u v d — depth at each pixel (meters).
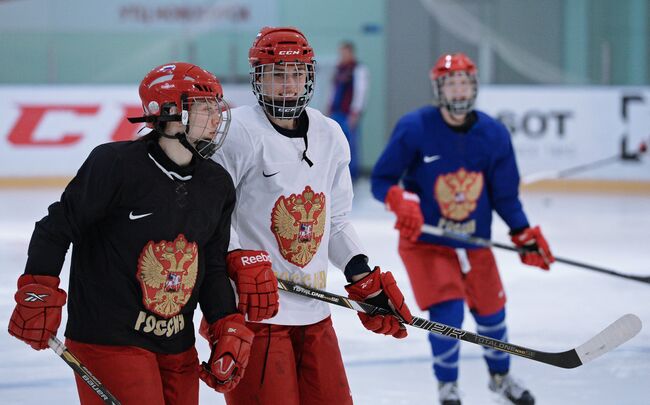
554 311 16.89
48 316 7.23
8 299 16.95
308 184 8.72
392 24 40.72
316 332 8.74
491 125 12.37
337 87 36.50
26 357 13.46
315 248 8.85
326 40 40.47
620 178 35.41
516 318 16.36
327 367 8.73
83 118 34.38
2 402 11.52
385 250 22.47
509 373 12.31
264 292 8.05
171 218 7.52
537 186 35.62
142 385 7.48
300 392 8.83
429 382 12.71
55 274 7.38
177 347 7.78
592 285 19.08
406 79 41.03
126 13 37.38
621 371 13.36
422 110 12.47
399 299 8.75
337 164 8.95
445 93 11.91
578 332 15.45
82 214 7.35
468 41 40.09
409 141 12.32
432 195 12.47
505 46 39.59
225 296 7.98
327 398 8.73
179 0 37.62
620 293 18.34
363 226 26.55
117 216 7.45
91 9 37.12
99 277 7.49
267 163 8.55
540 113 35.34
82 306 7.56
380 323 8.76
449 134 12.27
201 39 37.84
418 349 14.29
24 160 34.22
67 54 37.12
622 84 38.72
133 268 7.48
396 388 12.44
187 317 7.85
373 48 40.81
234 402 8.55
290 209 8.66
